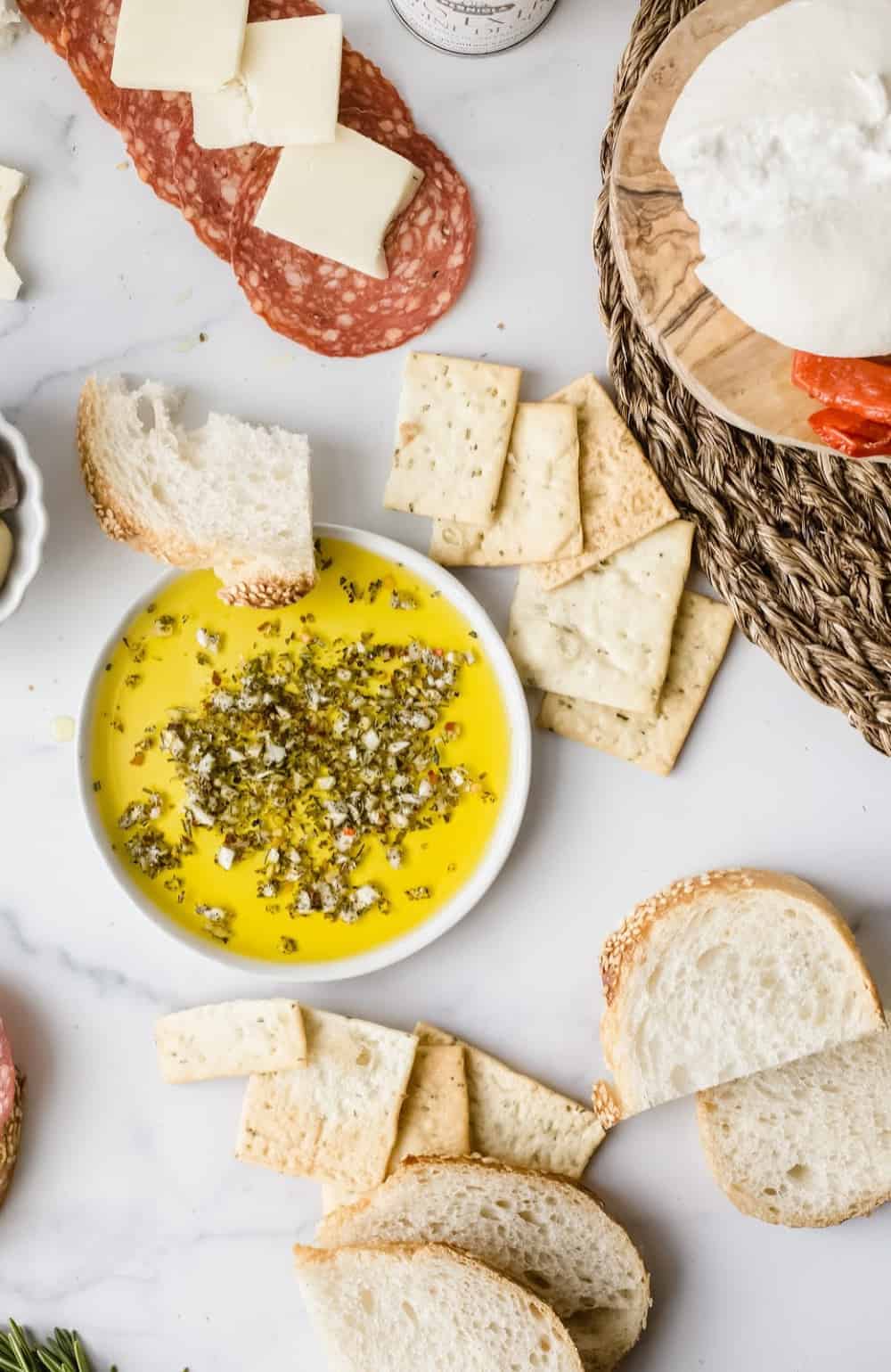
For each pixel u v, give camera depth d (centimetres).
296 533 76
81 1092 81
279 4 78
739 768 80
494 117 79
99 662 78
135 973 81
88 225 79
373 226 76
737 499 77
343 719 79
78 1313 82
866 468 76
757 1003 78
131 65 75
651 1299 80
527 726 77
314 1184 81
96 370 79
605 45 79
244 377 79
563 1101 79
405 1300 78
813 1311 80
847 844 80
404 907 79
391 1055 78
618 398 77
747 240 69
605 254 76
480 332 79
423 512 77
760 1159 79
